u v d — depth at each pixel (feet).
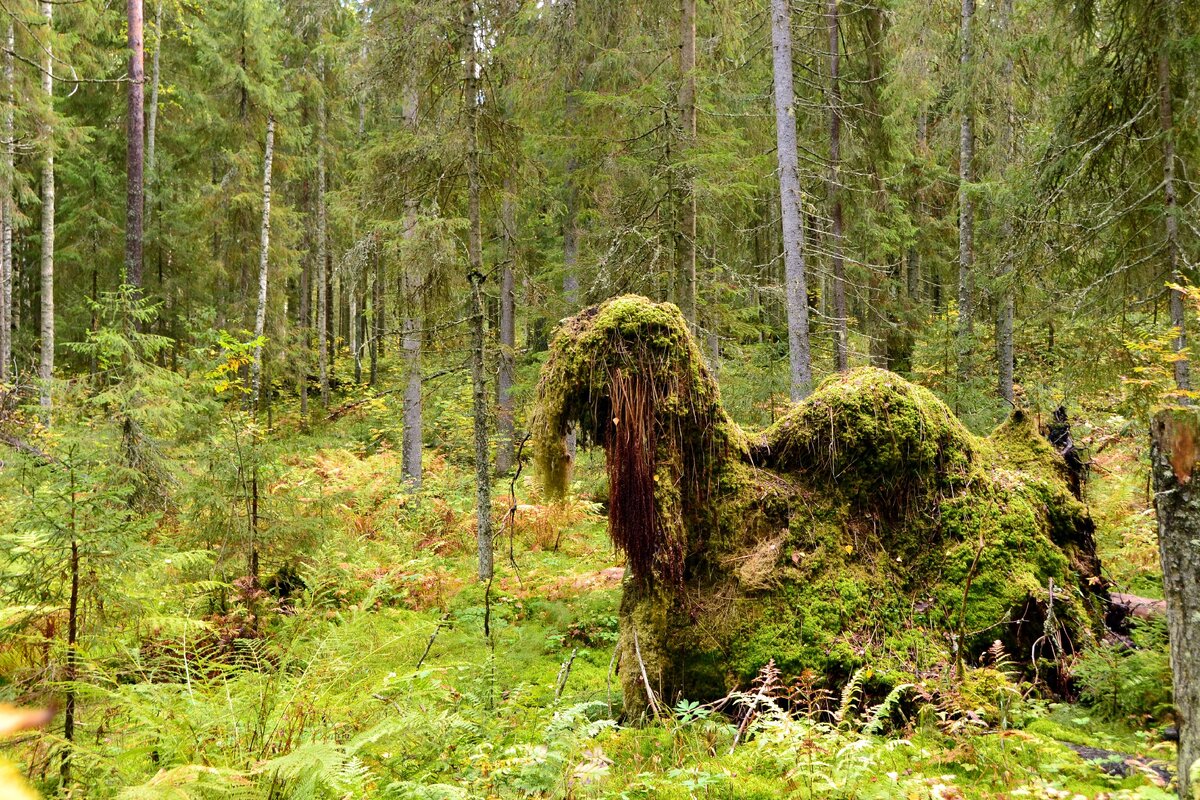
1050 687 13.44
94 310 54.08
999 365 36.68
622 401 13.84
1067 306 27.07
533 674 16.78
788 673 13.16
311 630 14.92
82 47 50.60
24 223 41.83
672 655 13.75
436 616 20.53
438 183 26.43
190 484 19.74
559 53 33.19
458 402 52.47
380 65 26.63
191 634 14.21
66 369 55.42
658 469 13.79
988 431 32.01
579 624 19.35
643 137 30.50
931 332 41.39
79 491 11.09
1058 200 26.48
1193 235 23.67
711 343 36.58
